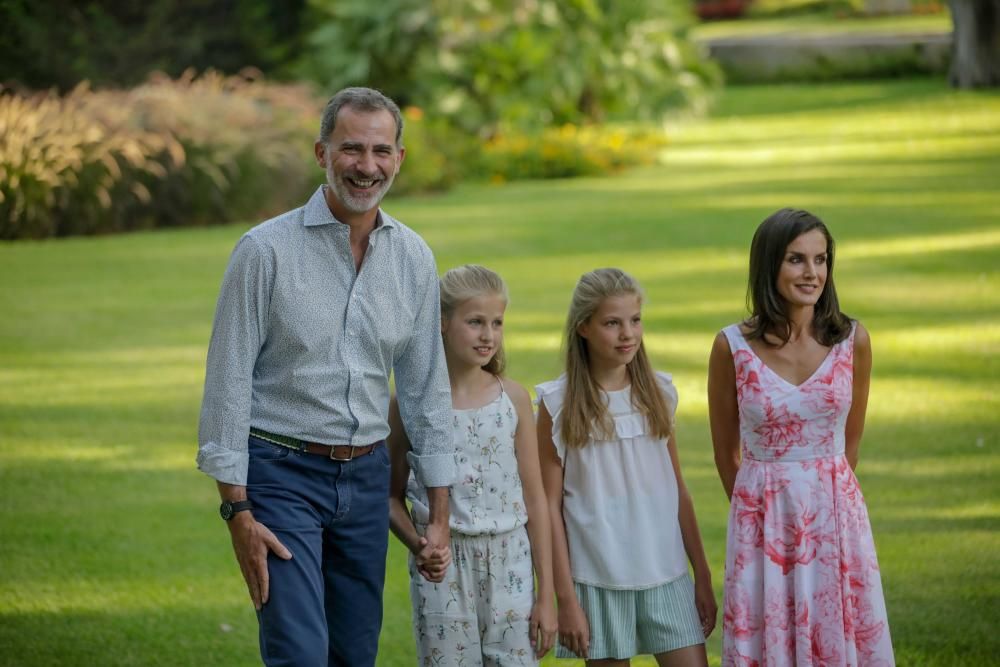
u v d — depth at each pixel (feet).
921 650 32.58
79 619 36.50
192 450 53.21
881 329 68.69
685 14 184.24
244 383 25.73
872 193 119.14
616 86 173.06
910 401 55.67
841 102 217.36
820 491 27.30
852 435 29.01
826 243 27.40
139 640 35.06
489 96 164.14
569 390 28.45
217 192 118.83
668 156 162.20
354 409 26.32
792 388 27.40
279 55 204.95
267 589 25.50
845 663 26.96
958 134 162.91
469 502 27.81
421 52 169.07
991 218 102.58
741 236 99.91
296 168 124.88
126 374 65.31
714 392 28.78
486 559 27.81
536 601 28.14
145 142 115.85
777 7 378.12
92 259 99.50
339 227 26.18
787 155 155.33
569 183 140.67
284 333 25.93
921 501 43.73
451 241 102.27
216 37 201.98
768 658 27.12
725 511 43.73
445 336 28.55
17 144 109.60
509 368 62.69
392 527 28.50
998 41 218.18
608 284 27.99
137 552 41.96
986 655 32.17
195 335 73.61
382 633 35.78
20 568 40.47
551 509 28.60
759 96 240.73
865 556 27.30
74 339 73.05
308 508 26.22
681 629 28.19
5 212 109.19
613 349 27.91
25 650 34.24
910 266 84.99
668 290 80.79
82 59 178.70
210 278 90.84
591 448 28.37
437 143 146.10
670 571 28.37
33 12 178.70
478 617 27.99
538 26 166.40
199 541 43.06
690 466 48.52
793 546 27.27
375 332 26.48
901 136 165.68
